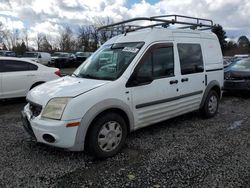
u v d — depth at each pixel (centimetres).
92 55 536
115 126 420
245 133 529
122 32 564
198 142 478
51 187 332
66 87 414
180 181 342
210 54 625
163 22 538
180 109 541
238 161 397
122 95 426
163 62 498
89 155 422
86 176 358
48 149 445
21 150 442
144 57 462
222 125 583
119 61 466
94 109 389
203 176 353
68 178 353
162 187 329
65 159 409
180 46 540
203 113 625
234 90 916
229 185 330
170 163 393
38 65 878
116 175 360
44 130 382
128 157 416
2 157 415
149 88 468
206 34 623
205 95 606
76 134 379
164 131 540
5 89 800
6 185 336
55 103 384
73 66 2933
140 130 545
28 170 374
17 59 838
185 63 547
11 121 625
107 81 426
